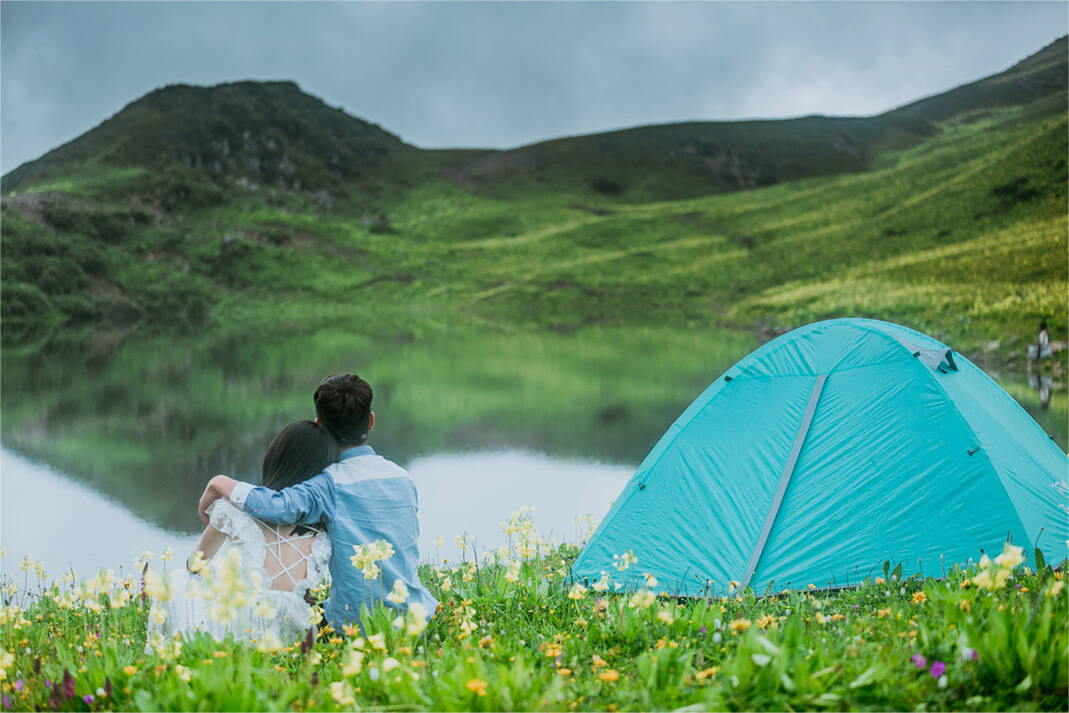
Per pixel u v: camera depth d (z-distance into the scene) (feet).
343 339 148.46
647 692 8.58
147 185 361.71
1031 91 446.19
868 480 17.26
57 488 39.45
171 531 32.27
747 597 15.35
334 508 12.48
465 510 33.63
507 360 104.47
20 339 157.79
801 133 495.82
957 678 8.43
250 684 8.57
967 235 186.29
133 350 128.88
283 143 479.82
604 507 33.30
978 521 16.20
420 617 8.93
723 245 274.77
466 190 461.37
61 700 8.98
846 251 218.38
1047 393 55.47
